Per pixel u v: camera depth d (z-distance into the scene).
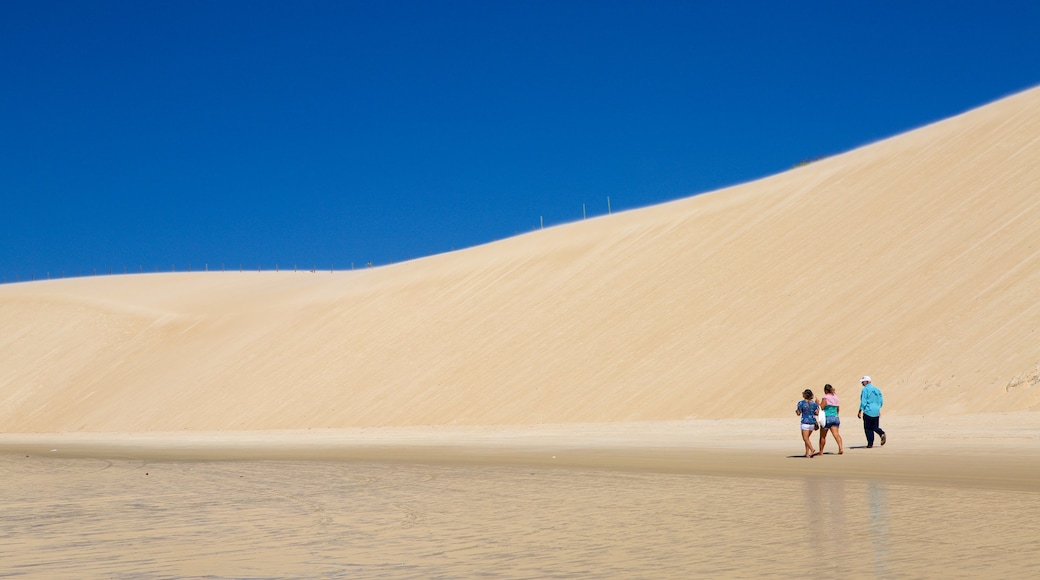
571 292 54.12
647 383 39.94
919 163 49.78
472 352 51.59
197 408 58.69
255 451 29.88
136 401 63.62
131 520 12.45
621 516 11.34
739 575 7.47
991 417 24.39
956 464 15.70
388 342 57.72
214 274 99.81
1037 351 28.33
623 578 7.58
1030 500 11.19
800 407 18.80
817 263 44.31
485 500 13.59
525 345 49.47
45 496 16.28
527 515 11.77
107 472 22.09
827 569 7.55
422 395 48.41
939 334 33.00
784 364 36.38
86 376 72.50
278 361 61.41
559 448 24.66
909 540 8.73
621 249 57.53
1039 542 8.44
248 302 78.44
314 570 8.38
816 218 49.19
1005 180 42.41
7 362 78.31
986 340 30.86
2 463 27.41
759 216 53.19
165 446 36.62
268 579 8.00
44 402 70.19
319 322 65.81
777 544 8.85
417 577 7.93
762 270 46.31
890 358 32.97
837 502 11.68
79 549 9.98
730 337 41.06
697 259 51.19
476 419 43.12
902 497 11.85
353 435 38.06
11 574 8.57
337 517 12.15
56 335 80.75
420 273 68.25
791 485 13.88
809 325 39.03
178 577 8.20
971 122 51.78
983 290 34.38
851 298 39.38
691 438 25.73
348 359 57.50
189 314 79.19
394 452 26.20
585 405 40.28
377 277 72.06
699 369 39.38
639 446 23.94
